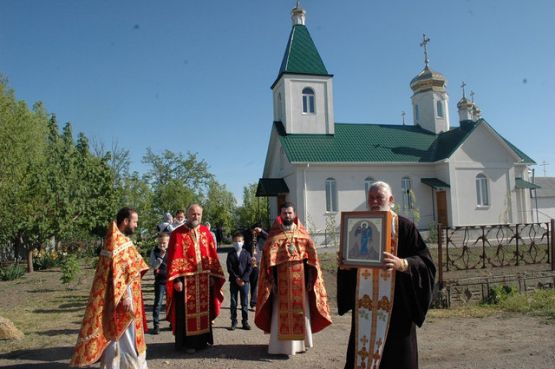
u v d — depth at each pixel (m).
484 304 11.96
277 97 33.47
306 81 31.78
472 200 31.62
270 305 7.48
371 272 4.29
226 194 53.72
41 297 14.22
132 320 5.98
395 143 33.00
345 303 4.54
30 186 21.84
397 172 31.39
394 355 4.08
